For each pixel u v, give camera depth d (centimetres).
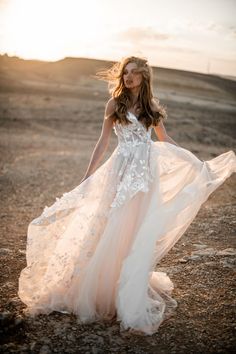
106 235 290
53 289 309
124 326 279
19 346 265
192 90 5972
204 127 2206
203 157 1343
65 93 3684
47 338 274
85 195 304
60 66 6888
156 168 305
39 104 2806
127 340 274
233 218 568
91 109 2703
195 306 318
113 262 294
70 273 305
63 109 2634
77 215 307
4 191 862
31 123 2116
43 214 309
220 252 419
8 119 2172
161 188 306
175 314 307
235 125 2397
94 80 5891
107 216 298
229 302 317
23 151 1399
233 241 471
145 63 299
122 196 291
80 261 300
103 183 305
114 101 305
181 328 288
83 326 289
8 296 341
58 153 1379
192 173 316
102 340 272
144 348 266
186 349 264
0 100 2855
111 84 313
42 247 319
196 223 559
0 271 402
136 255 278
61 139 1736
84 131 2008
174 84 6359
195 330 285
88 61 7444
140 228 284
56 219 309
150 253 278
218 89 6331
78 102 3055
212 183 301
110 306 300
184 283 358
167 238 304
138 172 296
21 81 4488
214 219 574
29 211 710
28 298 313
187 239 490
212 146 1669
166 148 312
